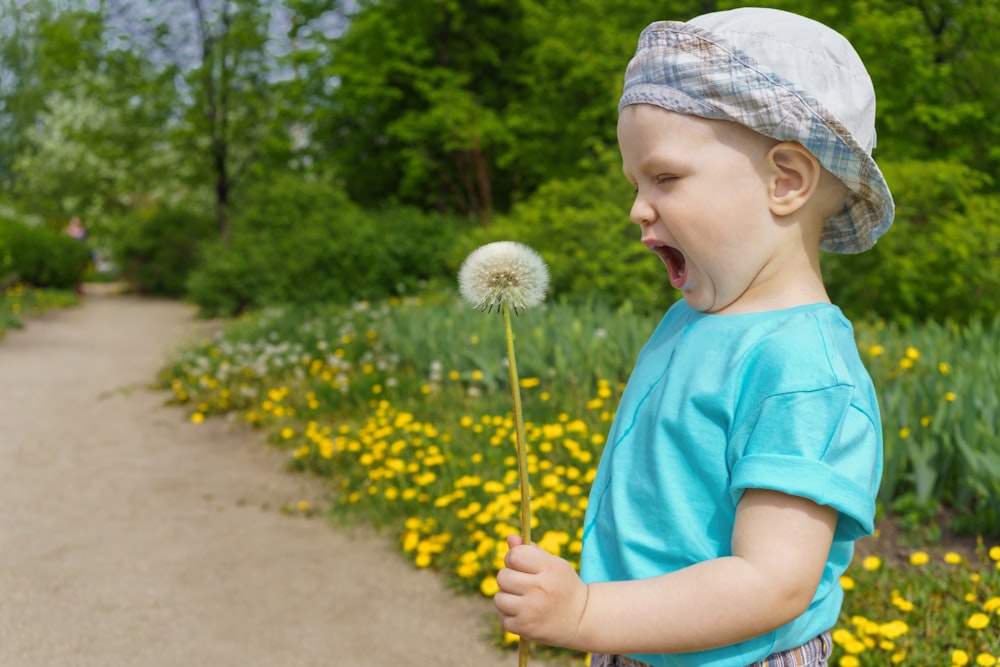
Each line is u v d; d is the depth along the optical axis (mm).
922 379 4516
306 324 9867
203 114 22359
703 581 963
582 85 16547
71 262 21000
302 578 3779
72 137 24062
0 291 18172
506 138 18172
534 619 975
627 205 9328
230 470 5621
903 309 8023
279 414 6570
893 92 11391
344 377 6906
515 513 3680
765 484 946
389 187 22328
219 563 3992
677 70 1019
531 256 1038
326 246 14570
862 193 1072
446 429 5180
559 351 5723
